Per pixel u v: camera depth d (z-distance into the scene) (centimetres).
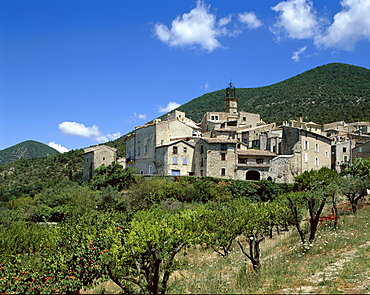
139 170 7988
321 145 7625
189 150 7231
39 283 1582
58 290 1484
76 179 10181
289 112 15725
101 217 2108
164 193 5500
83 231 1856
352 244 2175
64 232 1917
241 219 2766
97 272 1733
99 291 1742
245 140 8500
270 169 6875
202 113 19275
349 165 4850
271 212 3106
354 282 1459
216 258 2558
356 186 3294
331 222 3017
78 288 1592
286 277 1645
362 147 7675
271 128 8738
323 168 5984
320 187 2597
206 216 2570
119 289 1792
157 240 1493
